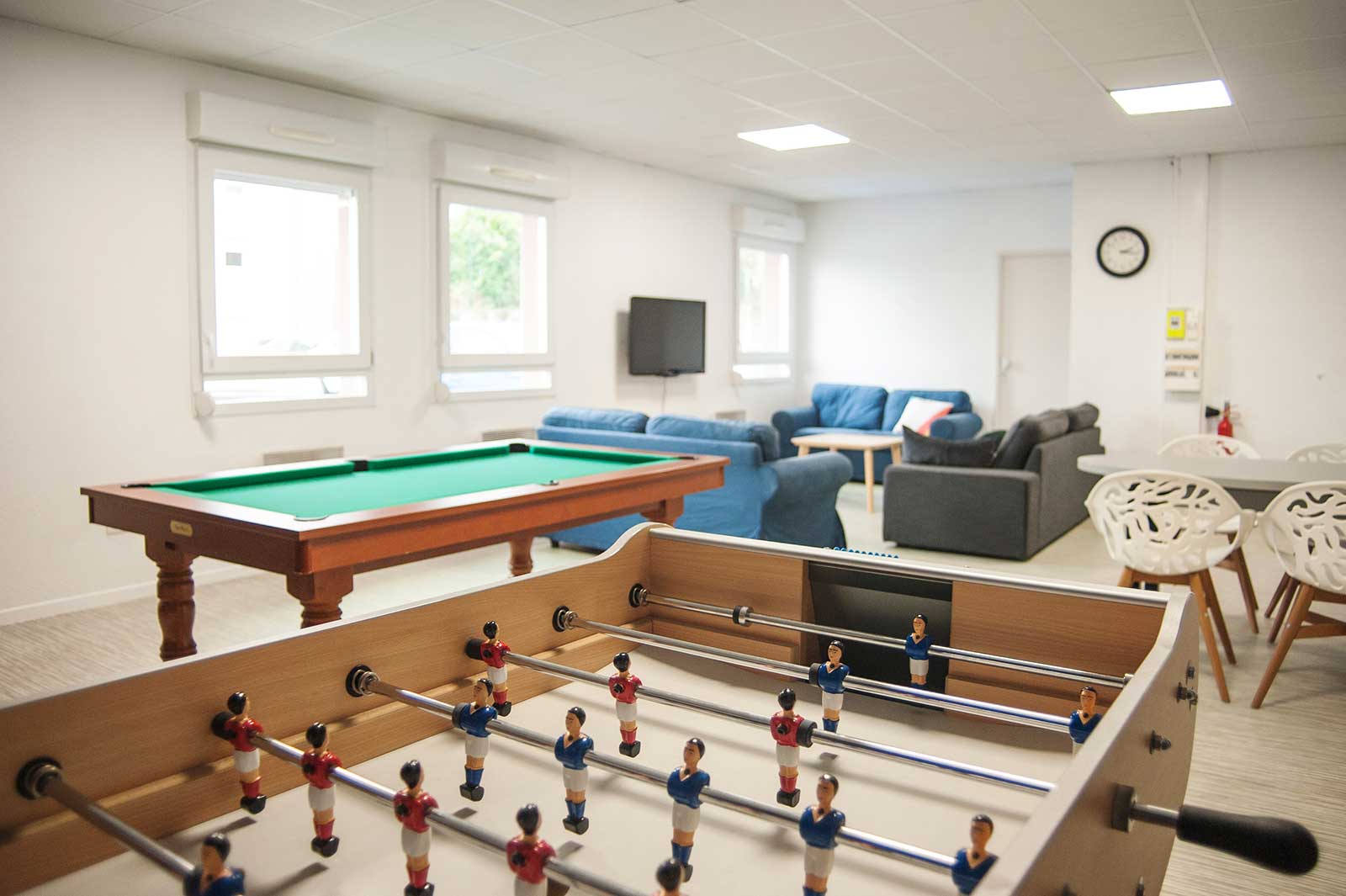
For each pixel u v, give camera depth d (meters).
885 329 9.35
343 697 1.26
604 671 1.66
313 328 5.39
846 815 1.13
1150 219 7.11
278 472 3.21
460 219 6.17
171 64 4.57
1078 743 1.19
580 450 3.99
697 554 1.79
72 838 0.98
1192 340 6.93
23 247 4.12
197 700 1.10
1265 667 3.52
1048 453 5.56
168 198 4.59
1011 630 1.48
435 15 4.00
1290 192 6.70
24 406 4.16
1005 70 4.79
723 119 5.91
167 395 4.64
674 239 7.91
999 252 8.68
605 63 4.71
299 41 4.36
